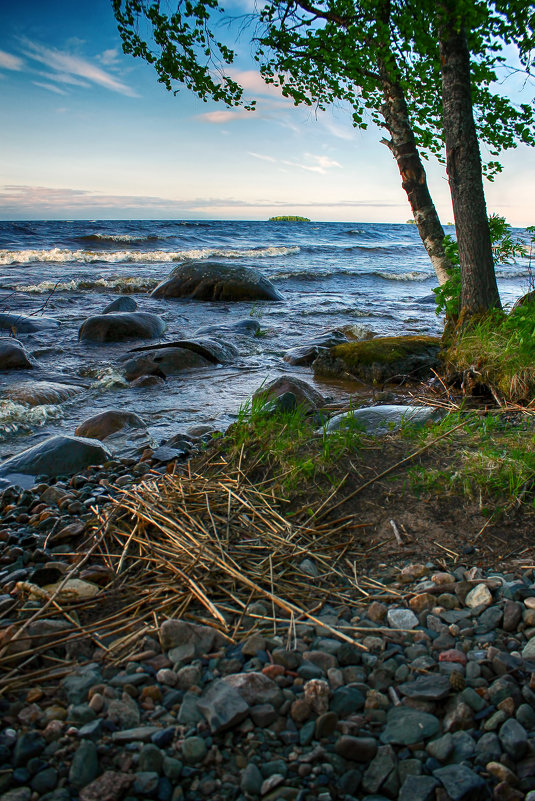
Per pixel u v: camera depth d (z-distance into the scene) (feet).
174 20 25.25
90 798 5.16
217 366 28.17
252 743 5.89
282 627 7.86
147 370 26.02
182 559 9.30
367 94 26.84
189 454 16.14
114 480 14.35
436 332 35.96
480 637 7.51
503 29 20.53
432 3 19.43
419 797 5.23
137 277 57.41
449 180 21.61
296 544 9.93
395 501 11.01
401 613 8.04
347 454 12.69
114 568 9.32
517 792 5.31
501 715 6.11
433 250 26.32
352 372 25.36
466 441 12.87
